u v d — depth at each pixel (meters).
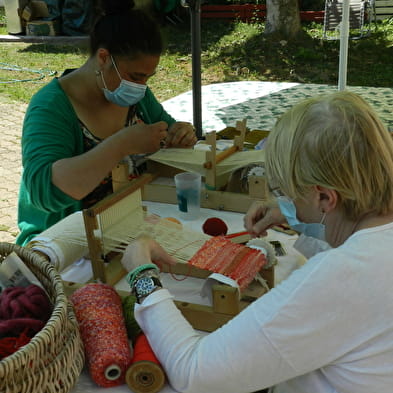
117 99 2.04
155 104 2.65
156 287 1.15
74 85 2.10
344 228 1.01
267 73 9.38
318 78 8.98
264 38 11.01
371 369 0.93
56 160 1.86
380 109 5.94
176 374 1.03
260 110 5.87
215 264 1.40
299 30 11.13
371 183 0.94
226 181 2.20
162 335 1.08
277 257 1.69
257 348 0.94
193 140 2.40
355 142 0.92
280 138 0.99
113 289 1.34
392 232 0.96
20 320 1.12
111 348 1.13
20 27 11.55
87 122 2.12
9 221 4.05
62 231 1.64
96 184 1.80
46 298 1.22
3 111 7.13
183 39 11.61
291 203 1.06
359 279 0.91
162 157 2.19
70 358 1.07
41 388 0.99
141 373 1.08
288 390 1.05
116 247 1.59
